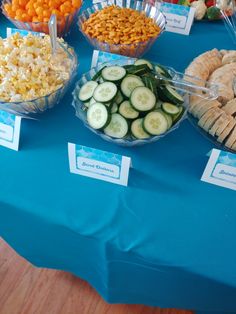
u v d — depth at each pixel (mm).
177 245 566
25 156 699
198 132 753
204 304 716
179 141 736
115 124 651
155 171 678
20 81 711
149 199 631
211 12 1057
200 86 741
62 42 848
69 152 634
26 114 762
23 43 779
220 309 716
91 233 585
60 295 1082
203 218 604
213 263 545
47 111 788
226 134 682
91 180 662
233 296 581
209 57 877
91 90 710
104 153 606
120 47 854
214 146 728
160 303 815
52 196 635
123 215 607
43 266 917
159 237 576
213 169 629
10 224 716
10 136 694
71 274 1129
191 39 1028
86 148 611
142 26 877
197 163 696
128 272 668
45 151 709
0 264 1157
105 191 644
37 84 718
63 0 958
